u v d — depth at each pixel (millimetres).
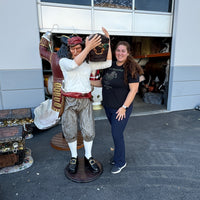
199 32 4176
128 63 1729
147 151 2539
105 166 2182
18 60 3145
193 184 1850
